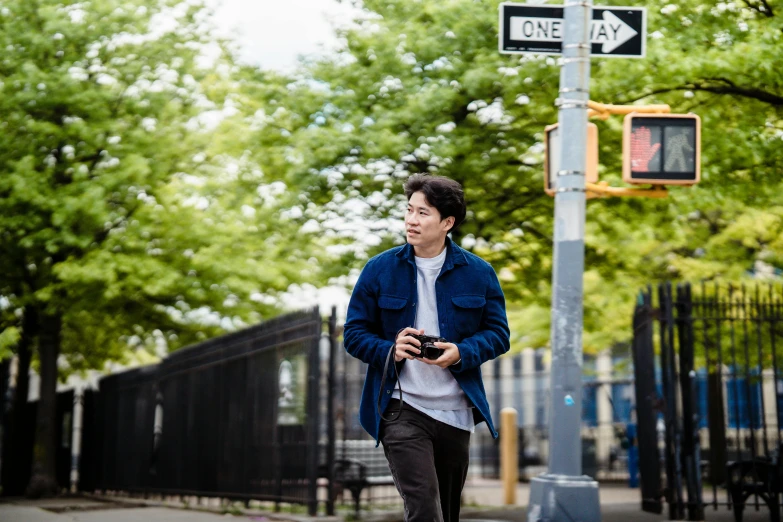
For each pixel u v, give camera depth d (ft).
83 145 60.18
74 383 106.32
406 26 41.42
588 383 73.92
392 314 14.39
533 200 43.37
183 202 62.34
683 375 35.73
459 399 14.15
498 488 67.26
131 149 59.36
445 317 14.34
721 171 36.27
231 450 44.98
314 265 61.46
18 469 69.92
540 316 70.74
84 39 59.11
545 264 48.19
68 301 61.21
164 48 60.49
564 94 23.04
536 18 23.26
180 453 52.49
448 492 14.65
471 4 40.09
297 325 38.52
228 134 57.57
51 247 57.31
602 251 50.31
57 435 72.49
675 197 38.32
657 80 35.04
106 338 73.77
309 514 36.29
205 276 60.64
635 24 23.32
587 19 23.11
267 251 62.28
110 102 60.29
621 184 40.65
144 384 60.08
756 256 56.13
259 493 41.32
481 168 40.78
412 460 13.73
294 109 42.98
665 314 36.76
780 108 37.88
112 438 66.08
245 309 65.77
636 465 66.74
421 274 14.60
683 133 22.72
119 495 64.08
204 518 39.22
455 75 40.40
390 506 45.44
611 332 66.90
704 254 58.70
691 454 35.17
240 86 45.44
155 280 58.59
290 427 38.63
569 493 21.33
